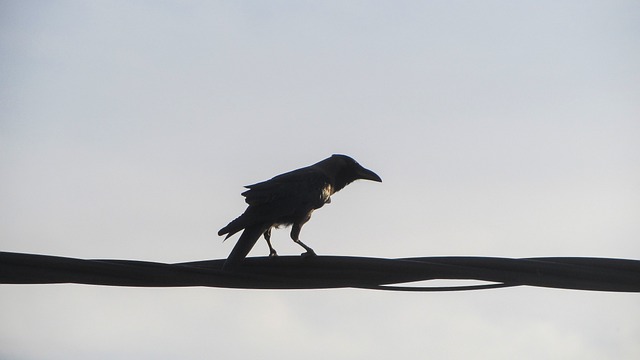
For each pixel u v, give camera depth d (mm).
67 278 12445
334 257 13070
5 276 12305
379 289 13148
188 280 12938
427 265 12797
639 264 12578
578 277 12602
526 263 12656
